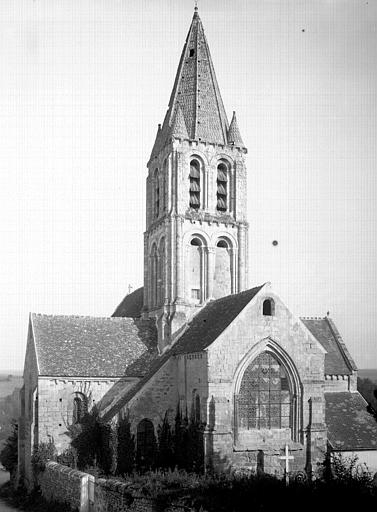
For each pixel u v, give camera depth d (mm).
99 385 53906
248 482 34688
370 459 50750
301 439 49062
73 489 42750
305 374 49844
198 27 66062
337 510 31016
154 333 59875
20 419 59344
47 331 56500
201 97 63594
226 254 61594
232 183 62688
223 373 47219
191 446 48000
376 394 32812
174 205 59188
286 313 50031
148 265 64562
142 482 38062
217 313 53531
